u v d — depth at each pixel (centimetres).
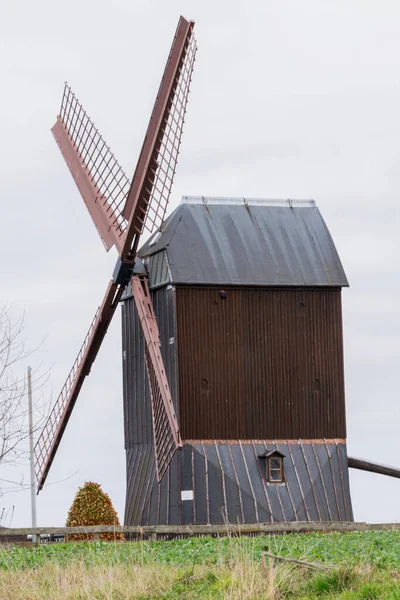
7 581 4428
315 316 7594
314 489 7356
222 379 7356
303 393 7519
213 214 7681
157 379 7206
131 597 4081
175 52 7125
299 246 7700
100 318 7800
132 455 7862
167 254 7369
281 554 4634
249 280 7438
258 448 7356
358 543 5319
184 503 7175
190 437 7250
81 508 7569
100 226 7744
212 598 3906
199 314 7356
